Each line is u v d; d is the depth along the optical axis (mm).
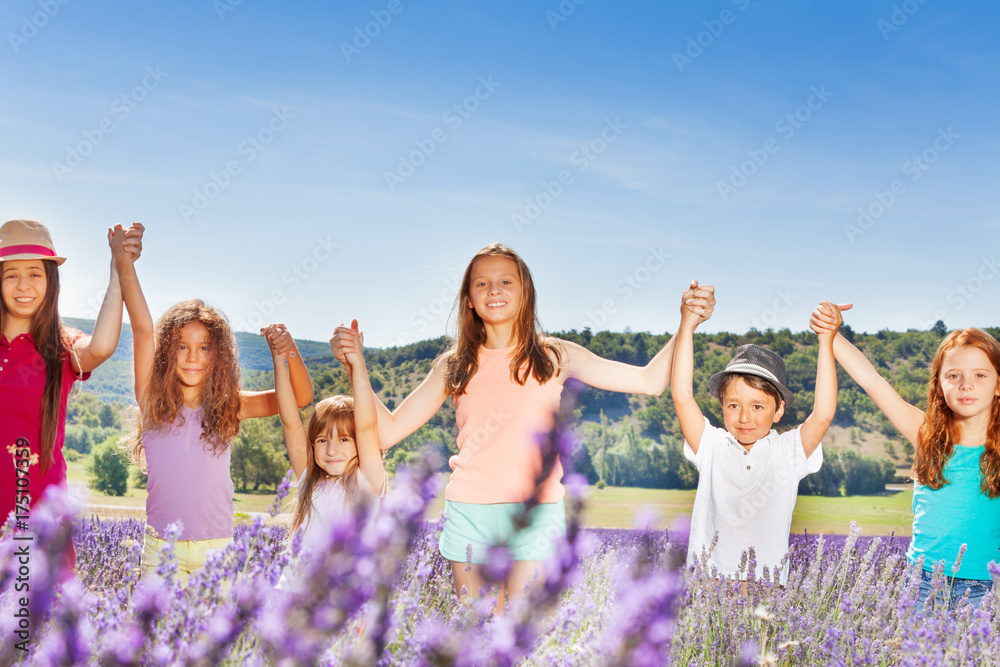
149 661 1478
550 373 3240
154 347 3596
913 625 2207
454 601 2412
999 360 3242
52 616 1619
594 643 1651
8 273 3316
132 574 1941
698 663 2234
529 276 3420
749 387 3482
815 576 2893
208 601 1596
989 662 2088
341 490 3309
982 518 3209
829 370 3385
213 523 3551
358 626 1532
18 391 3236
